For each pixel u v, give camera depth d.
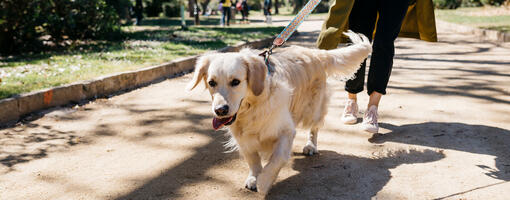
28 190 2.92
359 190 2.80
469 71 6.63
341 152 3.50
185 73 7.41
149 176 3.12
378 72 3.78
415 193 2.73
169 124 4.38
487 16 18.41
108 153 3.60
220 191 2.86
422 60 7.96
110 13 11.23
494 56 8.12
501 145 3.45
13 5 8.98
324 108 3.45
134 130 4.20
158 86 6.29
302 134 4.00
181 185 2.96
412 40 11.57
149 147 3.73
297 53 3.27
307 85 3.21
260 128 2.73
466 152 3.34
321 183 2.93
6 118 4.41
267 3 22.78
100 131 4.18
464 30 13.88
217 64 2.60
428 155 3.32
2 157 3.50
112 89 5.87
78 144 3.82
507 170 2.98
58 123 4.43
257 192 2.83
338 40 3.68
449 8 28.69
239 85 2.59
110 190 2.90
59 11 10.21
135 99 5.48
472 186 2.77
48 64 7.09
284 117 2.76
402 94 5.32
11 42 9.35
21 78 5.71
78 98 5.34
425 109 4.60
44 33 10.35
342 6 3.65
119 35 11.84
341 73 3.52
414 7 4.25
